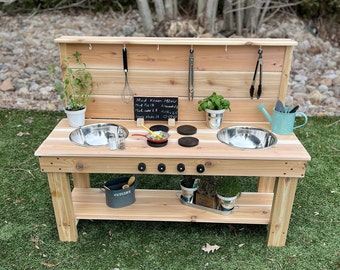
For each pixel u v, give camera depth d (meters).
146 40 1.87
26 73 4.10
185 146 1.75
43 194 2.34
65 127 1.96
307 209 2.21
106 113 2.07
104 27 4.98
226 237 1.99
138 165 1.73
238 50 1.89
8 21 5.06
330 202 2.27
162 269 1.78
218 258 1.84
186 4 4.92
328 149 2.85
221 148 1.74
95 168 1.75
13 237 1.97
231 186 1.90
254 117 2.04
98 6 5.25
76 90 2.00
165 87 1.99
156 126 1.96
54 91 3.83
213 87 1.98
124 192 1.97
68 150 1.72
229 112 2.04
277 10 4.76
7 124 3.22
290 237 1.98
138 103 2.01
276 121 1.87
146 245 1.93
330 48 4.73
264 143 1.89
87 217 1.93
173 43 1.84
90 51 1.92
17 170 2.58
